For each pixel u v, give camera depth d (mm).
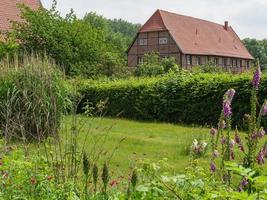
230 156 4312
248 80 17188
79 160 4980
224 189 3643
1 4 30469
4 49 18062
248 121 4242
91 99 21609
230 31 72125
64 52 22812
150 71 30719
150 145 12188
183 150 10859
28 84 9781
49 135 5738
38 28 22391
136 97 20547
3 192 4434
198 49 57500
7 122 6316
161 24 55844
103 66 26562
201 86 18656
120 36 87875
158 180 3641
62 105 10320
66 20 24094
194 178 3916
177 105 19406
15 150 5410
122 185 5227
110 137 12711
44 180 4562
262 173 3812
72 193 4102
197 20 63312
